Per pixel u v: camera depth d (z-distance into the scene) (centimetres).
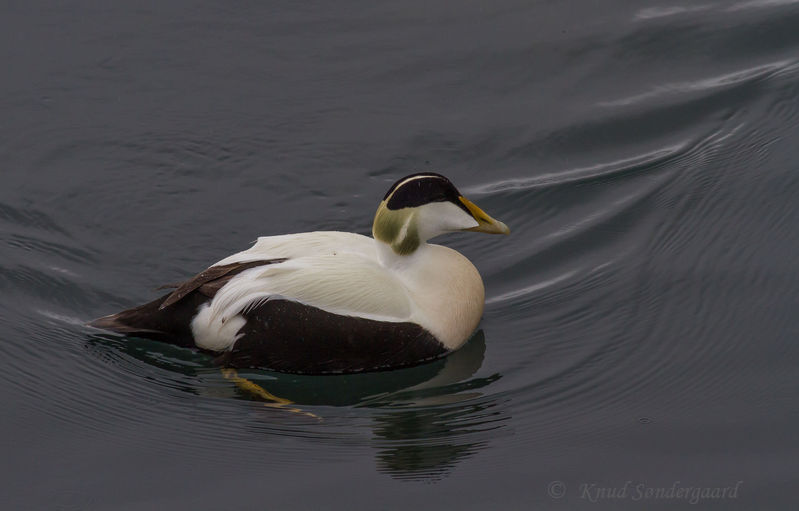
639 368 1123
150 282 1255
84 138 1472
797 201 1323
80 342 1167
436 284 1143
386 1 1694
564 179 1413
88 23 1669
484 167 1442
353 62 1612
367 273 1110
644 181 1398
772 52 1588
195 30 1666
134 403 1089
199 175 1423
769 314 1174
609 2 1692
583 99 1540
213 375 1123
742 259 1258
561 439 1033
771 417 1039
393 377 1126
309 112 1523
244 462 1012
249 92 1554
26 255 1290
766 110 1483
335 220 1358
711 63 1584
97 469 1002
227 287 1091
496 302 1241
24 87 1550
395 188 1131
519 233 1343
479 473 991
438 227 1139
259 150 1462
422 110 1530
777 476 963
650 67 1587
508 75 1586
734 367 1111
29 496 966
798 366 1101
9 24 1659
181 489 975
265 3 1692
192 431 1052
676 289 1228
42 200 1374
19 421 1064
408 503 952
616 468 988
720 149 1431
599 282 1255
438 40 1650
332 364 1108
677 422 1045
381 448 1027
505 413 1073
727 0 1692
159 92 1550
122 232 1333
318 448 1029
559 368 1135
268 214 1368
